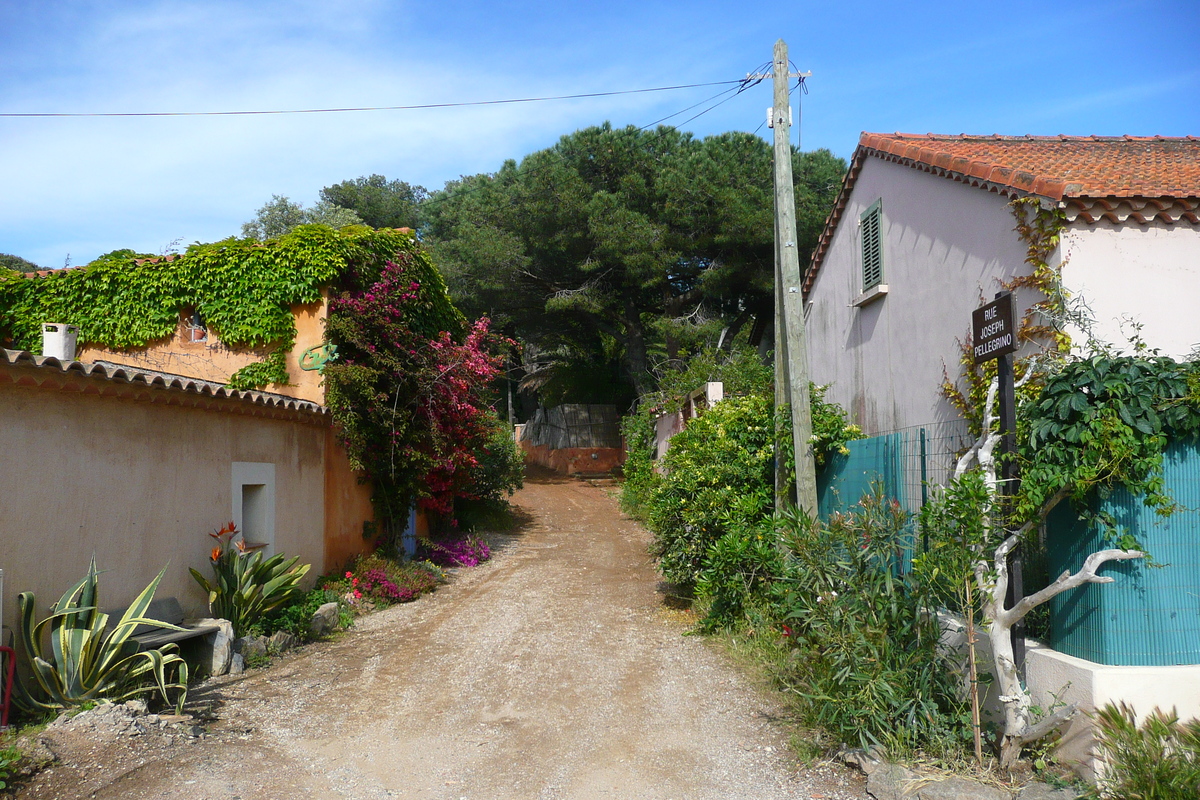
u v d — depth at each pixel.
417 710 6.20
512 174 27.86
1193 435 4.55
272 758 5.16
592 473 30.44
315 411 9.86
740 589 8.30
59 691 5.49
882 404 9.30
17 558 5.66
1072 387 4.65
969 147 8.85
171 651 6.62
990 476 5.01
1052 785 4.31
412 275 11.92
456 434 12.63
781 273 8.68
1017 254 6.62
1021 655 4.94
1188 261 6.26
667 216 23.72
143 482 6.97
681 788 4.77
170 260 11.41
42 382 5.83
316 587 9.87
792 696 6.13
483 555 14.32
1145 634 4.45
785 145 8.70
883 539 5.35
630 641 8.36
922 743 4.91
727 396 16.36
